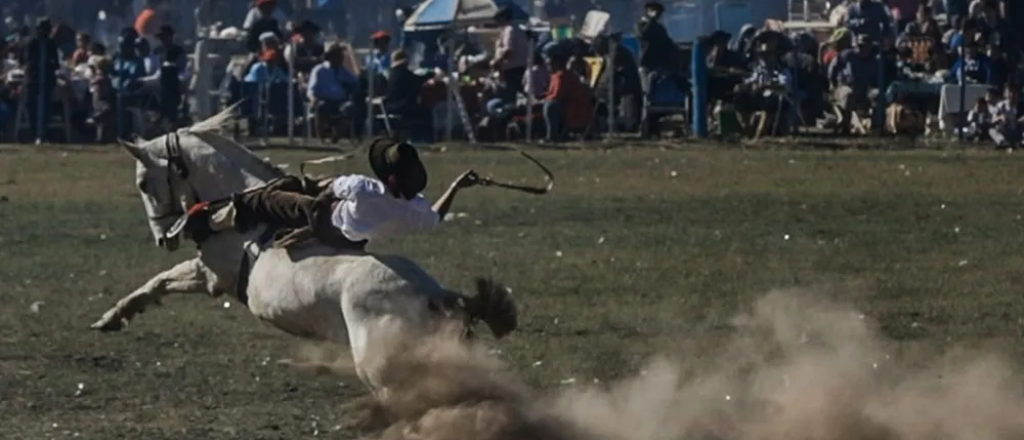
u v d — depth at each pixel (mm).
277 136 74812
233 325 34250
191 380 29250
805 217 51250
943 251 44344
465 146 72188
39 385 28844
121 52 76250
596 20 93688
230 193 25750
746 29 82812
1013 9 78062
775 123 77375
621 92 77312
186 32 105688
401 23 94938
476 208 53438
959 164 66312
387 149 23984
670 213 52281
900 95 78500
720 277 40156
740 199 55656
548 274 40562
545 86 76562
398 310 22922
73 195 56656
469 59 80125
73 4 108188
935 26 82312
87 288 38625
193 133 26188
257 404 27562
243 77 76438
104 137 74062
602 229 48562
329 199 23922
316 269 23516
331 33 105188
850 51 79312
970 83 77750
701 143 74625
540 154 69375
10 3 107188
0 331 33438
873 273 40656
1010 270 41094
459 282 39375
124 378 29422
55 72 74250
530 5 111812
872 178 61656
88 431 25703
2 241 46094
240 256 24766
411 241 46094
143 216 51531
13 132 74812
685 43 86250
